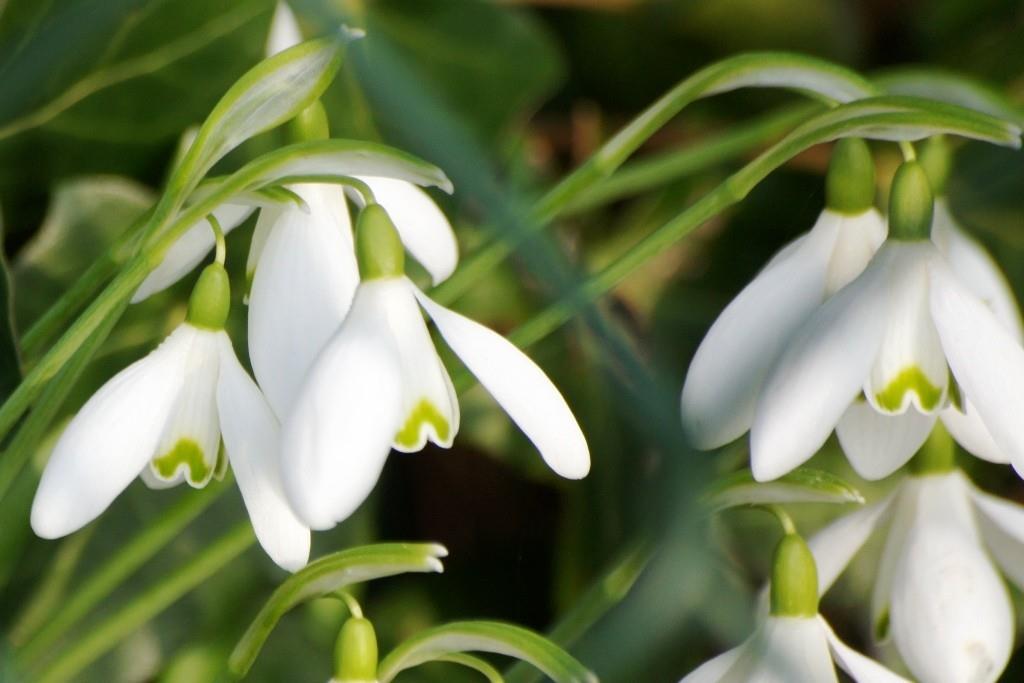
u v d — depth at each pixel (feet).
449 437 1.37
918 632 1.46
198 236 1.45
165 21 1.69
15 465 1.40
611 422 1.69
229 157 1.70
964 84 1.62
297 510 1.32
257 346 1.41
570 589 1.70
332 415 1.34
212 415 1.39
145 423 1.38
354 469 1.33
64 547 1.64
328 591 1.41
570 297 1.47
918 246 1.41
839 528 1.51
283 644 1.67
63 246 1.68
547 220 1.47
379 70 1.50
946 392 1.41
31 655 1.50
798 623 1.43
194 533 1.67
